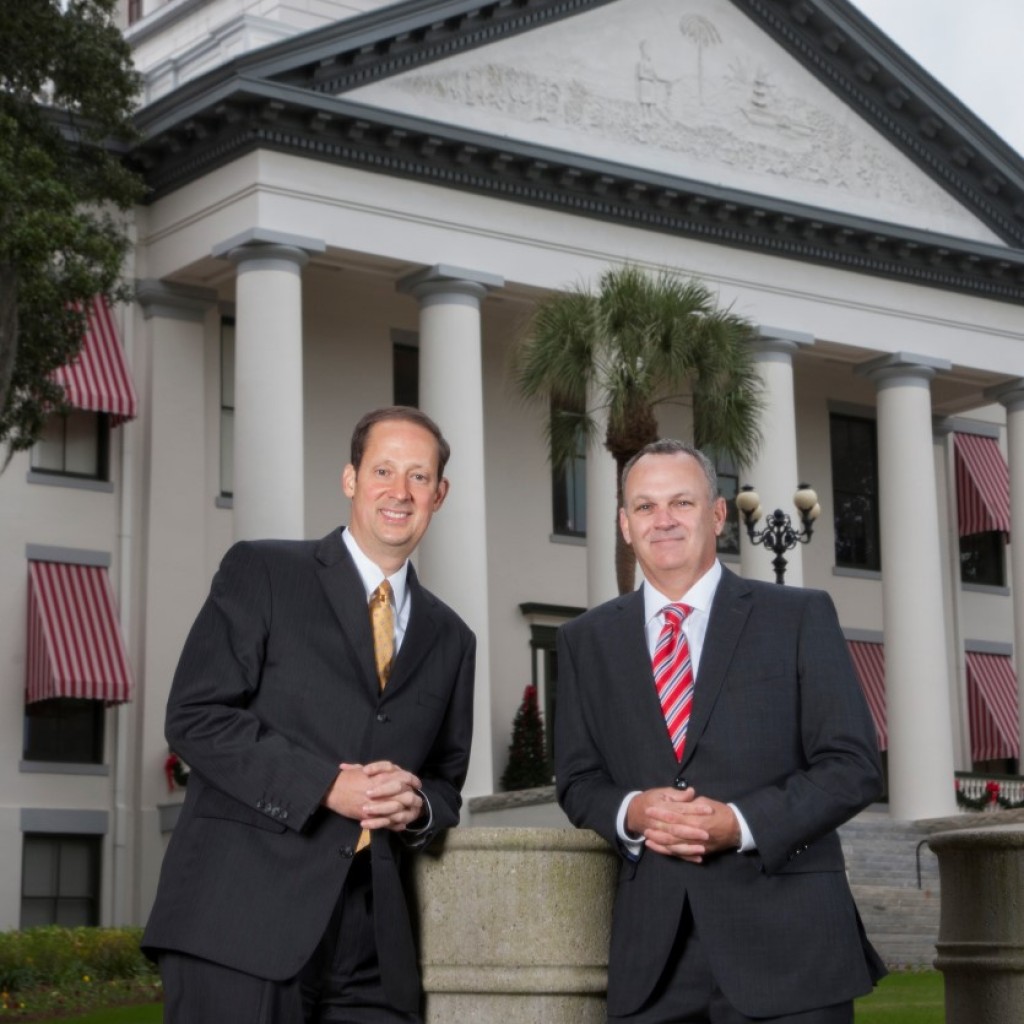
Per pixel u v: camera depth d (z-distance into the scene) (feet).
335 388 111.45
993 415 142.51
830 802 18.44
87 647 98.37
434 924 19.72
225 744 18.54
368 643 19.33
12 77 76.23
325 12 116.67
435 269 101.60
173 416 103.55
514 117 107.55
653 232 111.24
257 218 96.37
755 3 118.52
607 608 20.21
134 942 80.33
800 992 18.28
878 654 131.34
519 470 118.11
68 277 72.95
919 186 125.18
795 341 115.24
